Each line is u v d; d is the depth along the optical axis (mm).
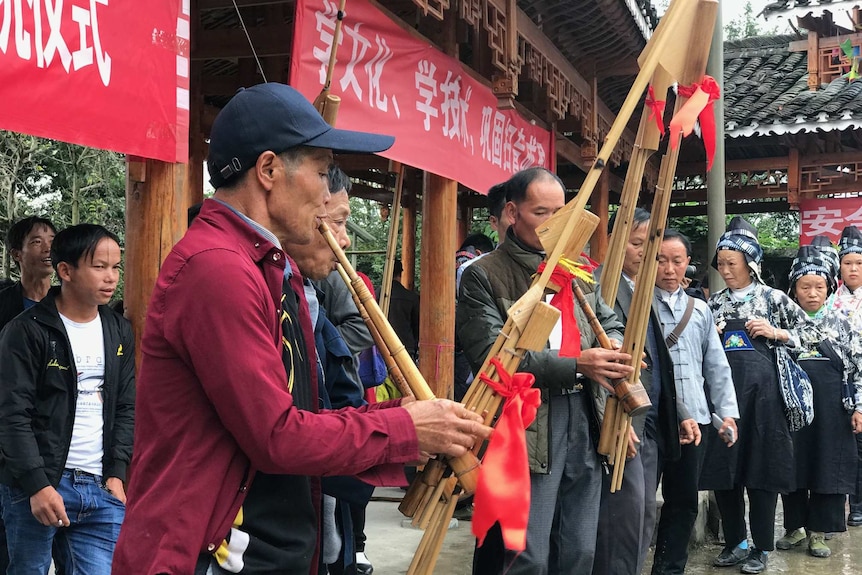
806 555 5230
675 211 12562
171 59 3109
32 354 2689
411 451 1606
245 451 1511
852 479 5102
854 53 7000
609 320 3158
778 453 4645
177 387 1537
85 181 10023
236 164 1636
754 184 11219
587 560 2969
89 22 2719
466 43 6992
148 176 3188
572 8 6684
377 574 4348
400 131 5020
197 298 1498
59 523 2633
